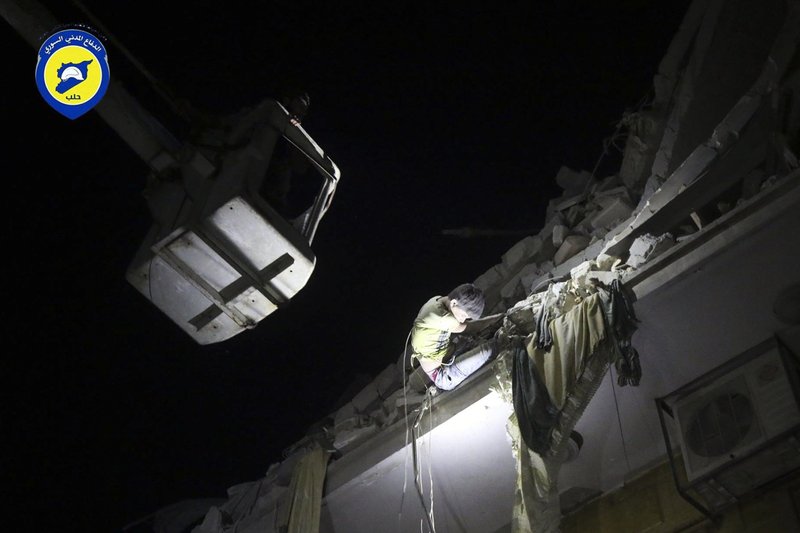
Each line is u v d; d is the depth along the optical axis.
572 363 8.38
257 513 11.14
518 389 8.56
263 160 8.84
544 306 8.90
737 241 7.97
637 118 11.86
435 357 9.70
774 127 8.84
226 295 8.98
